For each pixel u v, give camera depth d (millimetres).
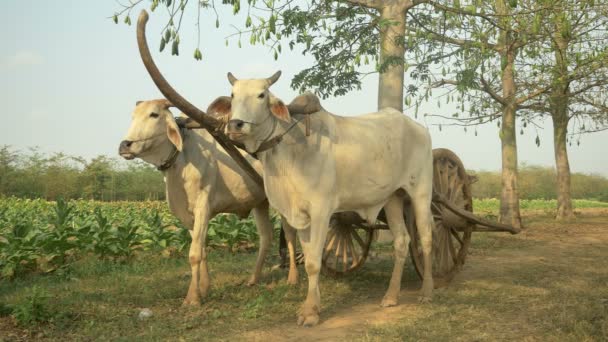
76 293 5727
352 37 9844
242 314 4949
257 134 4500
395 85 10141
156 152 5125
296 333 4422
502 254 9070
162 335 4348
